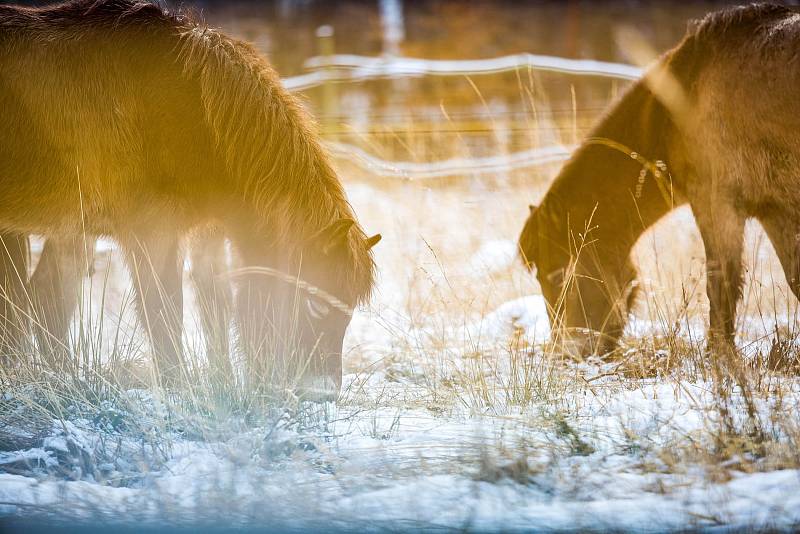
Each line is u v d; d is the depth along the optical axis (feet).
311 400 34.81
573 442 29.94
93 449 29.60
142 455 29.43
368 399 36.63
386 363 44.75
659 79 46.03
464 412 35.29
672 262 55.16
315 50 177.78
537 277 49.39
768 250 54.29
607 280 48.44
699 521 22.72
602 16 189.26
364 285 35.60
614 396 35.91
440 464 28.55
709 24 44.83
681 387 35.68
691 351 39.68
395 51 175.63
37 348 39.19
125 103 39.06
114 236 41.09
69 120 39.09
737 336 45.44
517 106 137.39
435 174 79.82
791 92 41.01
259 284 38.29
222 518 23.73
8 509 24.34
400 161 92.58
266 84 39.32
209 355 36.22
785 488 24.81
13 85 39.14
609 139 48.75
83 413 33.24
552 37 179.63
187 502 25.48
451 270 58.13
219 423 31.68
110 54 39.32
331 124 92.27
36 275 43.68
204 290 42.73
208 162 39.14
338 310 35.63
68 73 39.19
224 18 197.26
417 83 157.07
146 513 24.34
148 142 39.01
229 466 27.94
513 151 91.35
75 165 39.22
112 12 40.22
